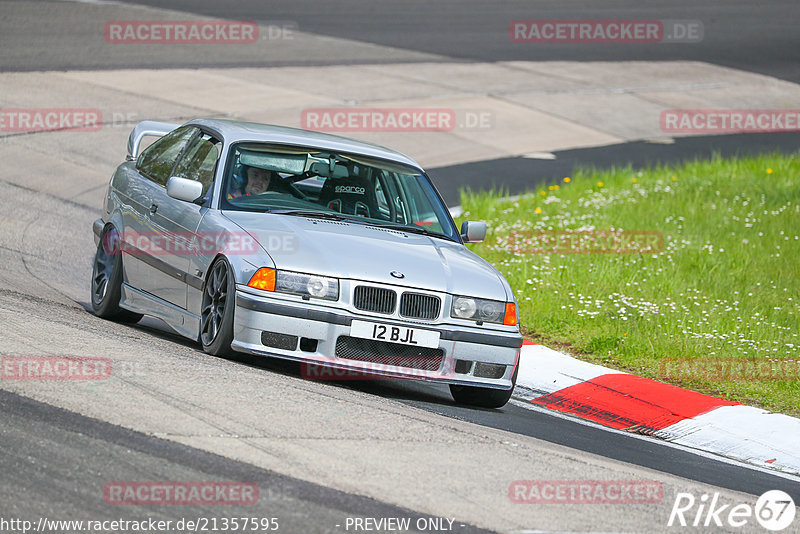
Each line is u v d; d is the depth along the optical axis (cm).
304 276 2395
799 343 3466
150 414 1917
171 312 2702
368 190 2838
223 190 2673
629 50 10738
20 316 2589
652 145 7494
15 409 1869
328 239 2533
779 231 5066
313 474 1731
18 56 7375
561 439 2348
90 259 3912
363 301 2417
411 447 1964
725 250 4656
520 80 8831
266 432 1903
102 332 2591
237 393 2125
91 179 5066
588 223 5084
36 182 4869
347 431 1994
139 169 3134
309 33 9800
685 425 2694
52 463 1656
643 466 2208
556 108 8112
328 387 2380
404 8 11944
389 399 2431
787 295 4075
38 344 2309
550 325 3556
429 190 2973
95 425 1831
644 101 8725
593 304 3766
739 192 5891
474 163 6438
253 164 2759
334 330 2388
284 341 2381
